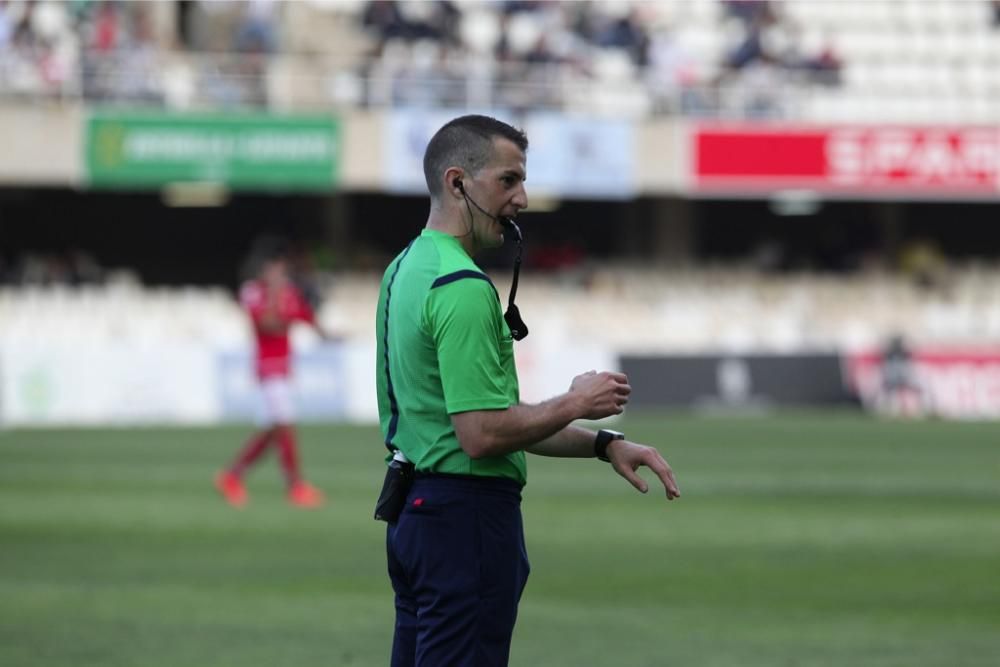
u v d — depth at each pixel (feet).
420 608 53.11
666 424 310.65
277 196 433.48
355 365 343.87
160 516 161.68
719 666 87.71
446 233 53.52
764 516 161.79
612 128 379.96
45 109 361.10
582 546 138.62
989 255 467.52
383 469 216.95
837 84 412.36
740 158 385.70
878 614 104.63
